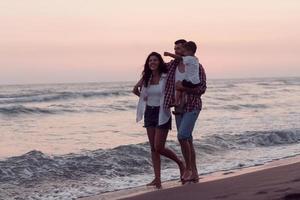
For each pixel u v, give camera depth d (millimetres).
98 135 15133
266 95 41969
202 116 22188
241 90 50719
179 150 10789
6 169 8312
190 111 6730
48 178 8094
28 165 8664
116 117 22094
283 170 7383
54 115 22719
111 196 6633
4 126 17797
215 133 14695
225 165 9336
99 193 7004
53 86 65125
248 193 5453
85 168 8852
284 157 10438
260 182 6227
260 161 9812
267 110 26469
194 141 12078
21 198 6883
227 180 6719
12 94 34656
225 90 50344
